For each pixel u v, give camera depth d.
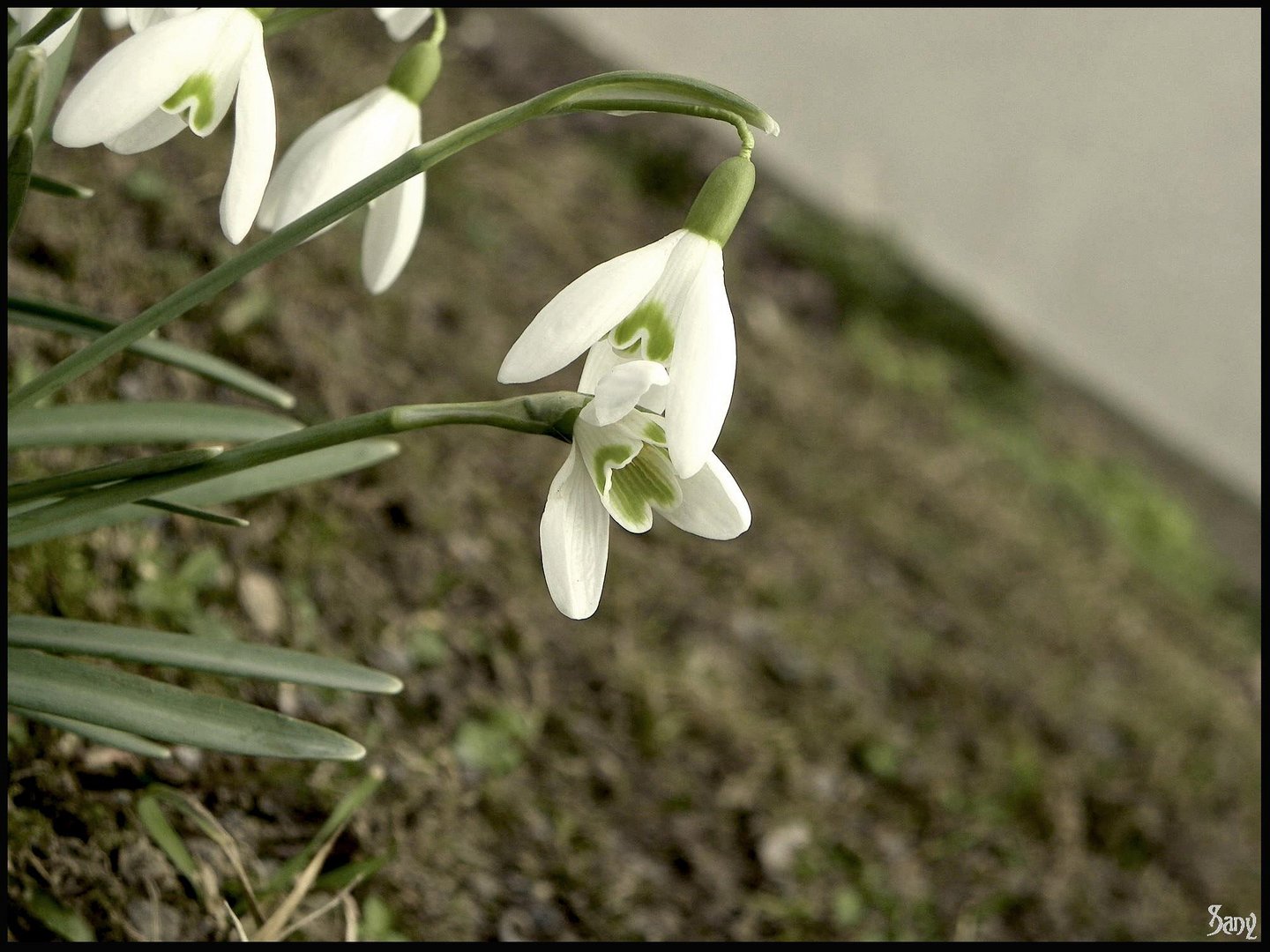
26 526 0.36
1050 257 1.50
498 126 0.35
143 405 0.41
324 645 0.49
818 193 1.35
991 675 0.80
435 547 0.57
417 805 0.46
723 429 0.88
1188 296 1.53
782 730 0.63
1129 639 0.98
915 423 1.08
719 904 0.51
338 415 0.59
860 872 0.58
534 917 0.46
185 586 0.46
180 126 0.36
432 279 0.77
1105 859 0.70
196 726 0.37
